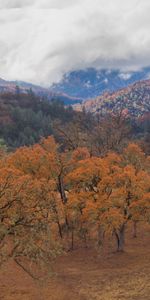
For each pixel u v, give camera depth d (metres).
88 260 53.06
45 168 56.25
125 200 52.06
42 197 33.44
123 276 45.16
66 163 57.50
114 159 60.59
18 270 45.16
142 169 62.00
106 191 53.38
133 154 63.78
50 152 59.50
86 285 42.53
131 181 51.59
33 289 40.06
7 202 30.92
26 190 31.75
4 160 56.09
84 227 56.19
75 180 55.19
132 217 52.12
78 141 79.56
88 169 53.88
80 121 98.31
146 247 58.38
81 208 53.94
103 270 48.41
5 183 31.17
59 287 41.56
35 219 31.97
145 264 49.16
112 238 64.19
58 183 58.00
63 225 61.50
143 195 51.53
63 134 80.69
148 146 107.38
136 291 39.75
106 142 83.00
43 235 32.50
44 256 32.84
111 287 41.66
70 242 60.97
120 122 90.19
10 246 33.12
